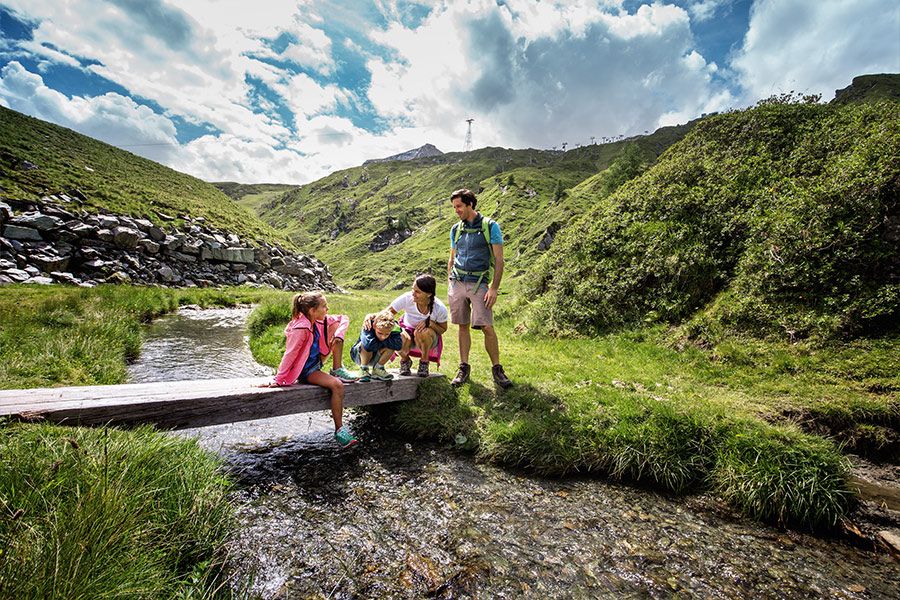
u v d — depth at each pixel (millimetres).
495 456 5461
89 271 25078
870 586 3518
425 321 6680
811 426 6266
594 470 5270
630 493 4855
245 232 44125
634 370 8406
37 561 2242
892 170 9008
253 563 3309
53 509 2631
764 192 11203
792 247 9336
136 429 4125
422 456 5586
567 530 4078
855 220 8852
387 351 6301
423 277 6449
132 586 2514
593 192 112250
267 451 5570
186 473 3740
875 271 8391
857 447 6086
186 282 30484
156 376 8781
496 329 13680
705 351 9016
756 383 7504
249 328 15000
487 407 6305
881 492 5082
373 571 3328
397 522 4051
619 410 5816
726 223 11172
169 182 48625
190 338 13648
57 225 25141
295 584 3121
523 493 4742
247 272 37500
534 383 7289
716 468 4961
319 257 177750
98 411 4043
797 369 7664
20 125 39219
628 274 11859
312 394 5434
